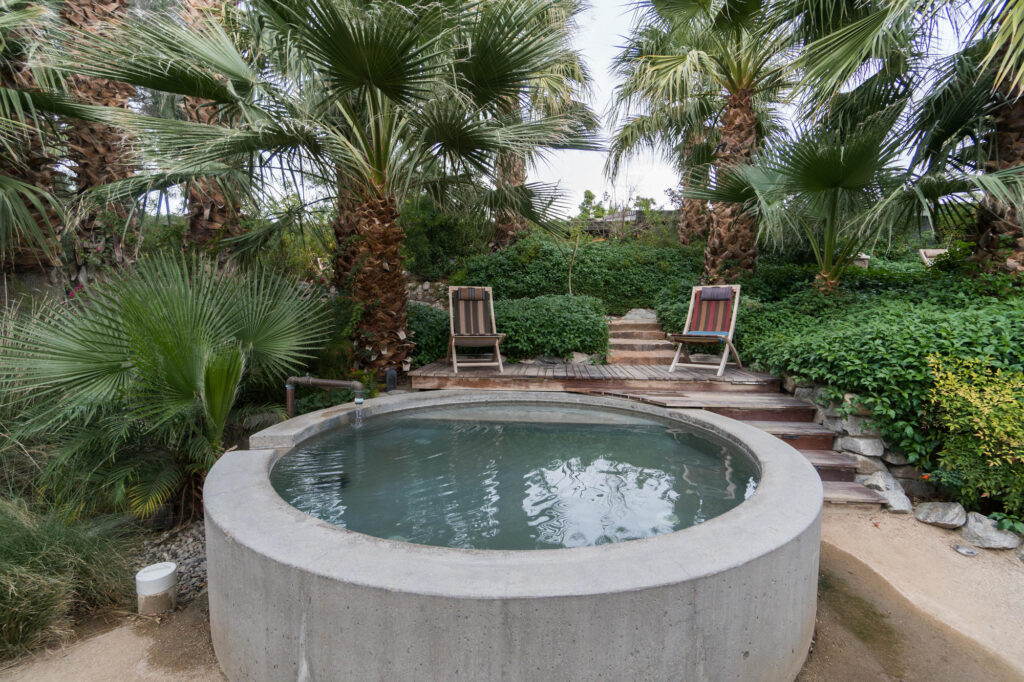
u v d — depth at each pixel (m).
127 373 2.86
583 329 6.57
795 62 4.93
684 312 7.34
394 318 5.22
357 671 1.45
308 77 4.23
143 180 4.11
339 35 3.50
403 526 2.25
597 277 8.88
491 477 2.91
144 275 3.22
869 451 3.68
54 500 2.94
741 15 6.23
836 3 5.29
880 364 3.80
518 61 4.17
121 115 3.81
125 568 2.64
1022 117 4.91
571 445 3.53
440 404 4.57
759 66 6.50
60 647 2.14
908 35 5.38
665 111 8.26
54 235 4.00
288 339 3.85
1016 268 5.16
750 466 3.02
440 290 9.36
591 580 1.42
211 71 3.87
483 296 6.35
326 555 1.58
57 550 2.39
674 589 1.42
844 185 5.07
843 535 3.02
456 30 3.94
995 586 2.56
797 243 9.30
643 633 1.40
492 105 4.83
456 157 4.83
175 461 3.36
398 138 4.98
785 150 4.97
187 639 2.18
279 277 4.37
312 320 4.38
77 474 3.00
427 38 3.95
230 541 1.73
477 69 4.21
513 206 5.95
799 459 2.73
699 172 7.64
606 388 5.26
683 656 1.46
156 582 2.38
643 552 1.60
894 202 5.05
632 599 1.38
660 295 8.16
